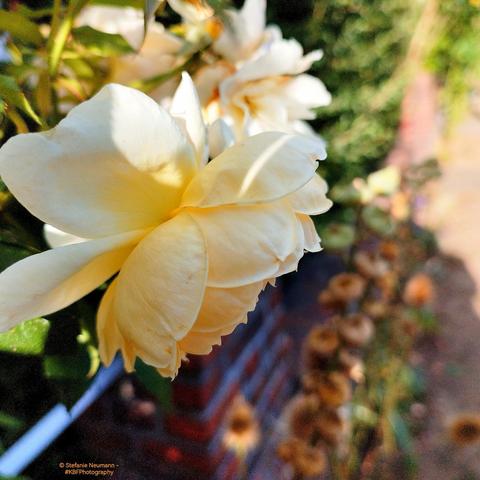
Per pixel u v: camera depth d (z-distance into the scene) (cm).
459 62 182
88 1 14
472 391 89
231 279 13
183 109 14
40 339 15
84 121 11
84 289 13
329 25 93
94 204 12
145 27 14
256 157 13
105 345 15
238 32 19
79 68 17
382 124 122
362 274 55
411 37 130
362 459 72
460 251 122
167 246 13
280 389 70
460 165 162
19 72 15
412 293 69
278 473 61
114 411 41
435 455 78
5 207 15
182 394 46
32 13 15
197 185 13
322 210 15
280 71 19
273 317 67
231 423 44
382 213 58
